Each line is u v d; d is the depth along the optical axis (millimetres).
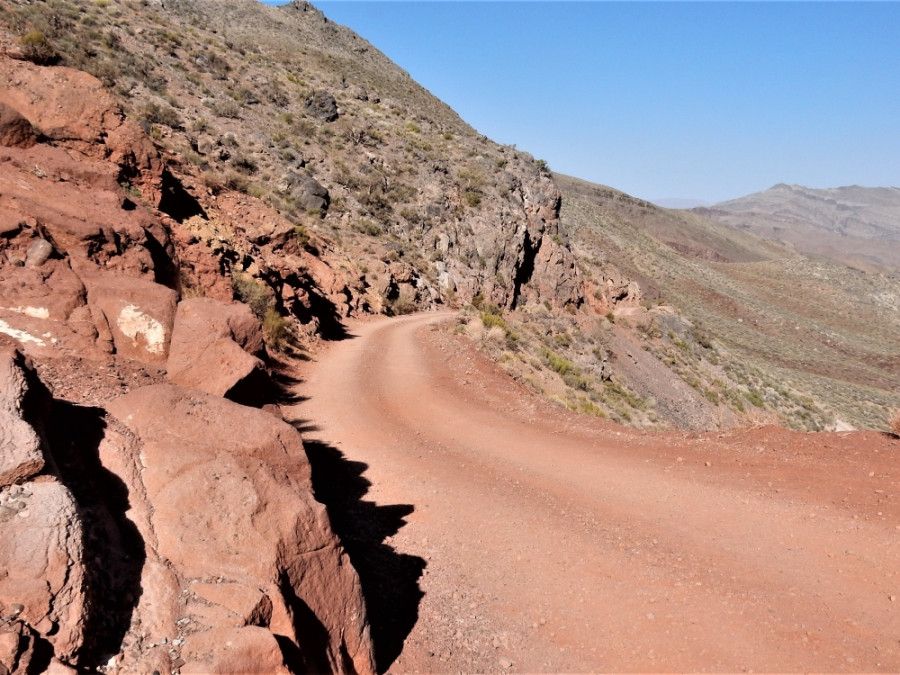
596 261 72688
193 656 3014
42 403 4016
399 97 103875
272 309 19312
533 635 5508
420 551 7141
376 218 52438
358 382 16812
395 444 11531
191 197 22016
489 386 16828
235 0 123938
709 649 5133
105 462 4059
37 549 2850
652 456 10273
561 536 7492
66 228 8500
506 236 57688
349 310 32844
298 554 3996
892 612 5434
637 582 6301
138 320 7047
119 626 3061
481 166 68938
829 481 8180
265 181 45344
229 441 4629
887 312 164250
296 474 4824
